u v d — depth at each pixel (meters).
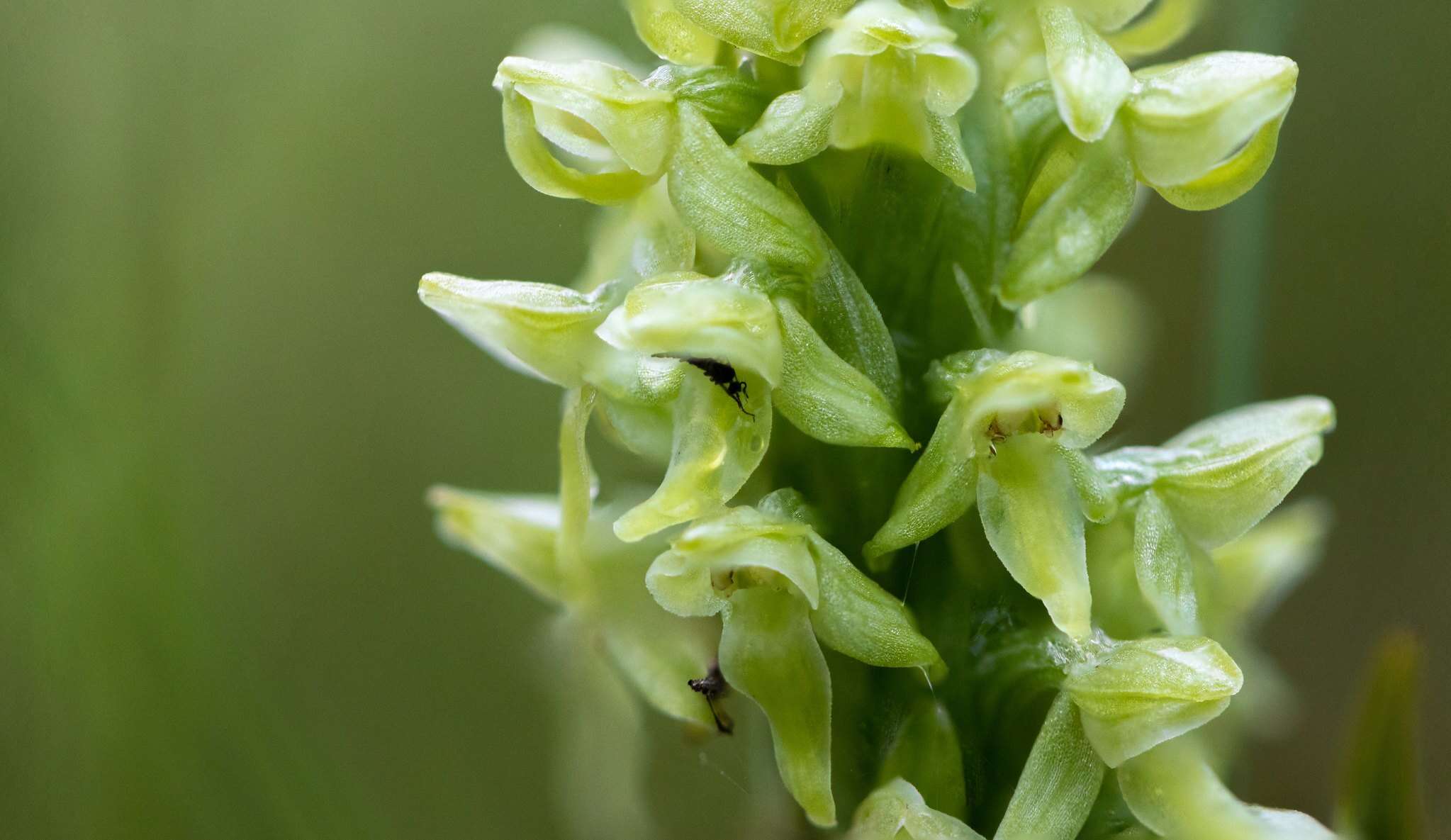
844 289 0.12
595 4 0.18
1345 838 0.12
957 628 0.12
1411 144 0.20
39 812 0.14
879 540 0.12
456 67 0.19
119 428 0.15
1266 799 0.19
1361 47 0.20
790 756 0.12
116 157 0.16
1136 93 0.12
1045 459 0.12
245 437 0.20
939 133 0.12
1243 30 0.14
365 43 0.19
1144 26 0.13
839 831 0.12
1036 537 0.12
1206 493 0.12
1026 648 0.12
